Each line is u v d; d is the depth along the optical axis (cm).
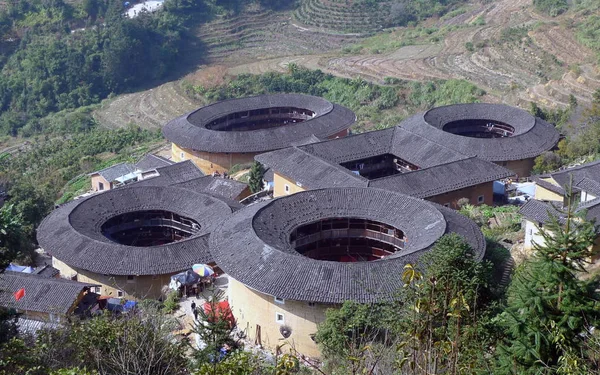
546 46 10544
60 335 3144
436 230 4834
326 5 15475
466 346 2384
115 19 14675
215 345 2805
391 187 6172
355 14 15000
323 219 5338
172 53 14288
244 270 4572
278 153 7069
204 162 8312
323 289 4300
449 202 6406
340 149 7269
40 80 13662
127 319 3444
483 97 9781
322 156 7138
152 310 4012
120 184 8075
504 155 7212
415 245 4775
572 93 9119
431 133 7681
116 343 2903
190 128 8456
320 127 8481
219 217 5966
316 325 4403
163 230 6481
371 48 13038
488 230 5662
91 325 3036
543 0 12281
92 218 6062
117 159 10081
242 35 15112
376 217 5319
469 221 5159
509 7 13300
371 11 15025
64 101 13550
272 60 13150
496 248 5144
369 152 7325
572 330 2594
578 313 2578
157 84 13900
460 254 2781
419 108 10300
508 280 4547
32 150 11531
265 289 4384
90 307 4869
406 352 2189
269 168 7469
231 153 8169
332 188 5531
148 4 15775
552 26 11025
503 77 10231
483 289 2784
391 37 13612
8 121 13212
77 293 4909
